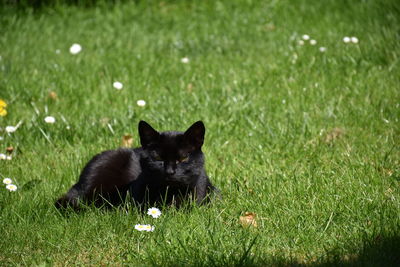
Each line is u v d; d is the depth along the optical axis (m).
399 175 6.53
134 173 6.36
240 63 10.73
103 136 7.95
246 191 6.31
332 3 13.65
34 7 14.52
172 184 5.75
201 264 4.78
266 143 7.60
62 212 5.90
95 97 9.18
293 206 5.87
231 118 8.33
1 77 9.97
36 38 12.56
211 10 14.13
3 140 7.78
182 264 4.85
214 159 7.25
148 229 5.26
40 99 9.15
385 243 4.96
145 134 5.75
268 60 10.76
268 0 14.35
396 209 5.63
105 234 5.45
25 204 5.94
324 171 6.73
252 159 7.26
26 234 5.48
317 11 13.33
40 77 10.01
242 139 7.75
